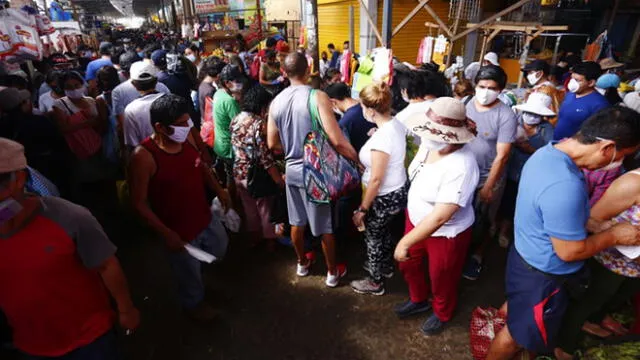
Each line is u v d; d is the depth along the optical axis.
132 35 21.75
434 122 2.10
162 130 2.15
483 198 2.94
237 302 3.05
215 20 25.16
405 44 11.07
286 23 16.02
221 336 2.74
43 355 1.64
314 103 2.58
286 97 2.67
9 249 1.39
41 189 2.21
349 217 3.65
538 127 3.25
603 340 2.45
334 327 2.80
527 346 2.01
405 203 2.69
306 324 2.83
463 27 9.95
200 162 2.52
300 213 3.00
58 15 13.88
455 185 2.09
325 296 3.10
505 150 2.87
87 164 4.07
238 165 3.29
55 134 3.64
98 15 39.88
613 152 1.63
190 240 2.51
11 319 1.56
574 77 3.57
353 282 3.14
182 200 2.40
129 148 3.51
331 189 2.65
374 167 2.51
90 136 4.00
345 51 8.70
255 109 3.11
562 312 1.97
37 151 3.50
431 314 2.88
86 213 1.55
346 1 11.93
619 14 11.86
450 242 2.37
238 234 3.99
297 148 2.75
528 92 4.58
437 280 2.52
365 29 10.57
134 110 3.39
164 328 2.82
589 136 1.65
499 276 3.30
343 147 2.69
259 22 14.03
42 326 1.57
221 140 3.80
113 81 4.63
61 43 12.16
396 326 2.79
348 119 3.29
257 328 2.80
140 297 3.16
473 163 2.15
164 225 2.30
